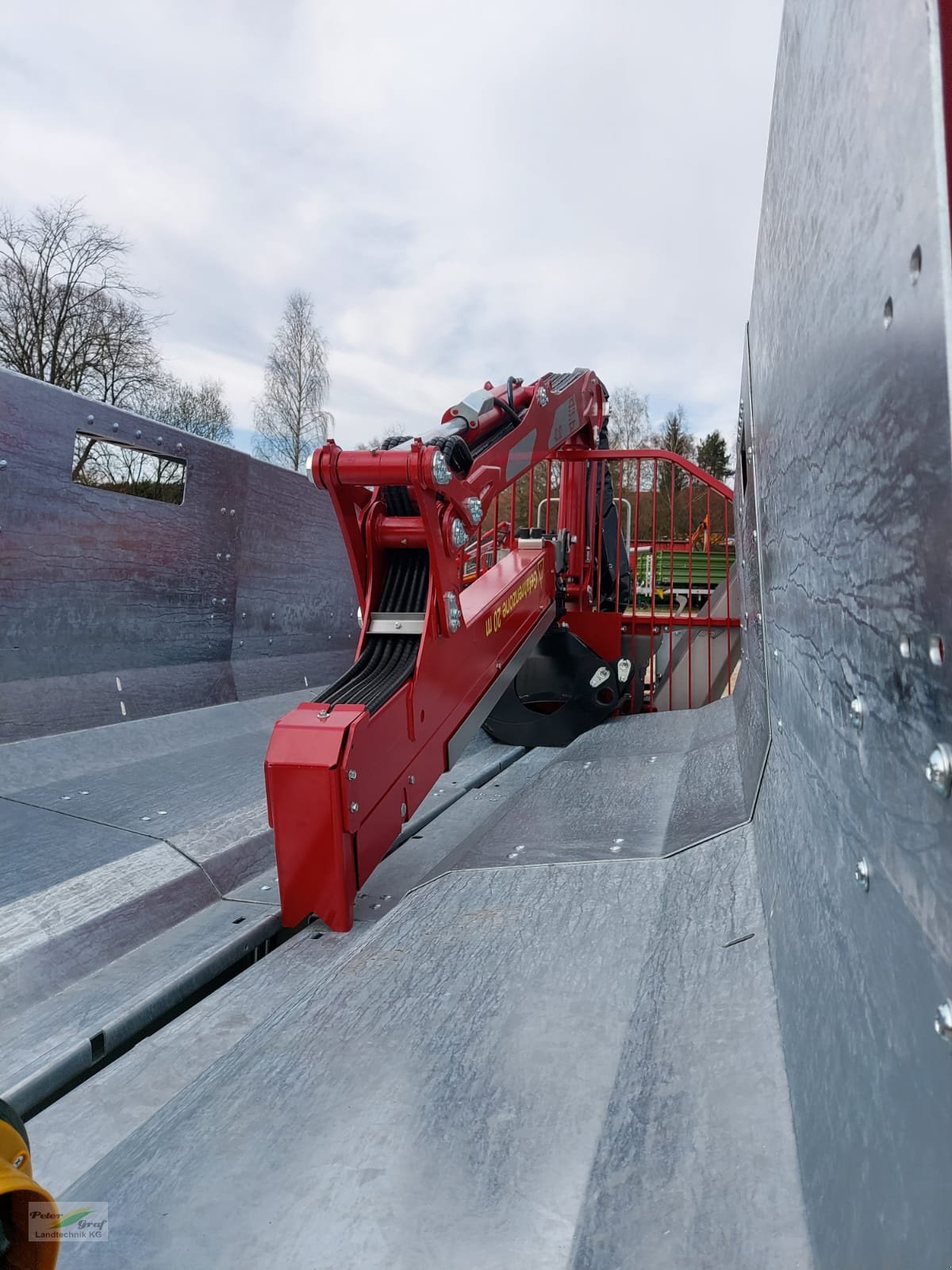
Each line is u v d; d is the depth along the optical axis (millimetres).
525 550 4039
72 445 3377
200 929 2082
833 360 746
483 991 1430
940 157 406
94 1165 1102
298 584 5086
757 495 1776
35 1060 1478
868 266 586
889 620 565
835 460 760
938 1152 452
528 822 2561
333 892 2023
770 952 1287
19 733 3141
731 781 2475
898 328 506
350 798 2016
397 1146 1036
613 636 4625
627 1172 924
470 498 2539
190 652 4141
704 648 5090
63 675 3385
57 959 1809
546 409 3779
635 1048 1184
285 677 4906
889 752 577
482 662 2947
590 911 1728
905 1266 497
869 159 573
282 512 4863
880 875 614
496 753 4438
